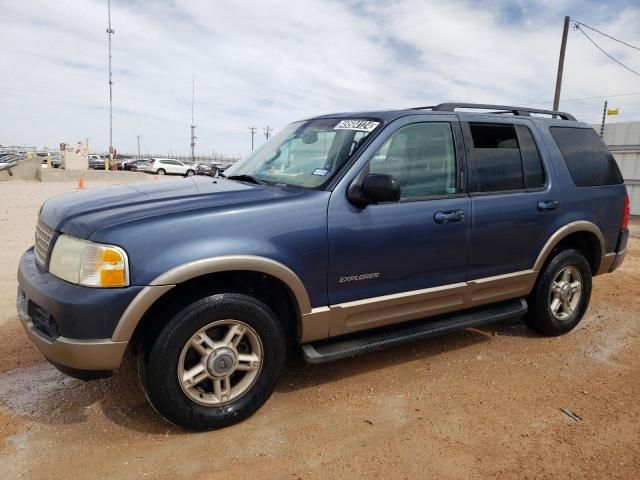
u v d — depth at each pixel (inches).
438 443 111.5
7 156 1887.3
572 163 174.7
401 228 132.6
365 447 109.6
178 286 110.7
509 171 157.6
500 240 153.8
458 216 142.6
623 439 114.5
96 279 100.7
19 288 129.3
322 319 124.5
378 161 131.3
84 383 135.0
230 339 113.6
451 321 151.3
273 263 113.6
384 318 135.5
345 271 126.0
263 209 115.2
